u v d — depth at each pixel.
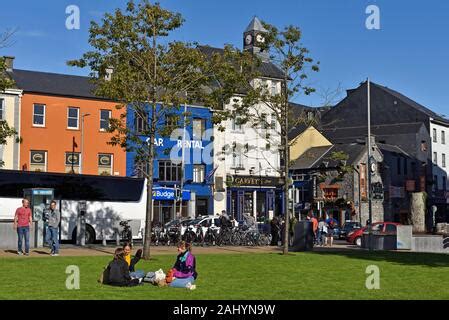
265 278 16.34
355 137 70.69
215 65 24.30
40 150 45.66
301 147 64.69
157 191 48.75
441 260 22.84
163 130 23.30
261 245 32.94
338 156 35.47
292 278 16.38
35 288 13.77
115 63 23.38
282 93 27.05
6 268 18.06
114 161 48.22
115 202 34.69
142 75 23.45
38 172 33.12
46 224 25.72
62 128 46.59
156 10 23.05
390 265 20.56
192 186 51.12
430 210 67.62
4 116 44.25
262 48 26.94
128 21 23.08
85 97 47.44
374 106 72.88
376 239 31.08
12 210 32.06
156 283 14.44
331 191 60.16
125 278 14.28
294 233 28.61
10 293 12.93
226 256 23.83
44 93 45.94
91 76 24.11
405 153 67.69
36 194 28.25
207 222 35.38
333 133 73.25
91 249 27.39
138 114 24.11
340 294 13.33
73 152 46.81
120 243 32.88
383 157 63.34
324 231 35.34
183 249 14.38
